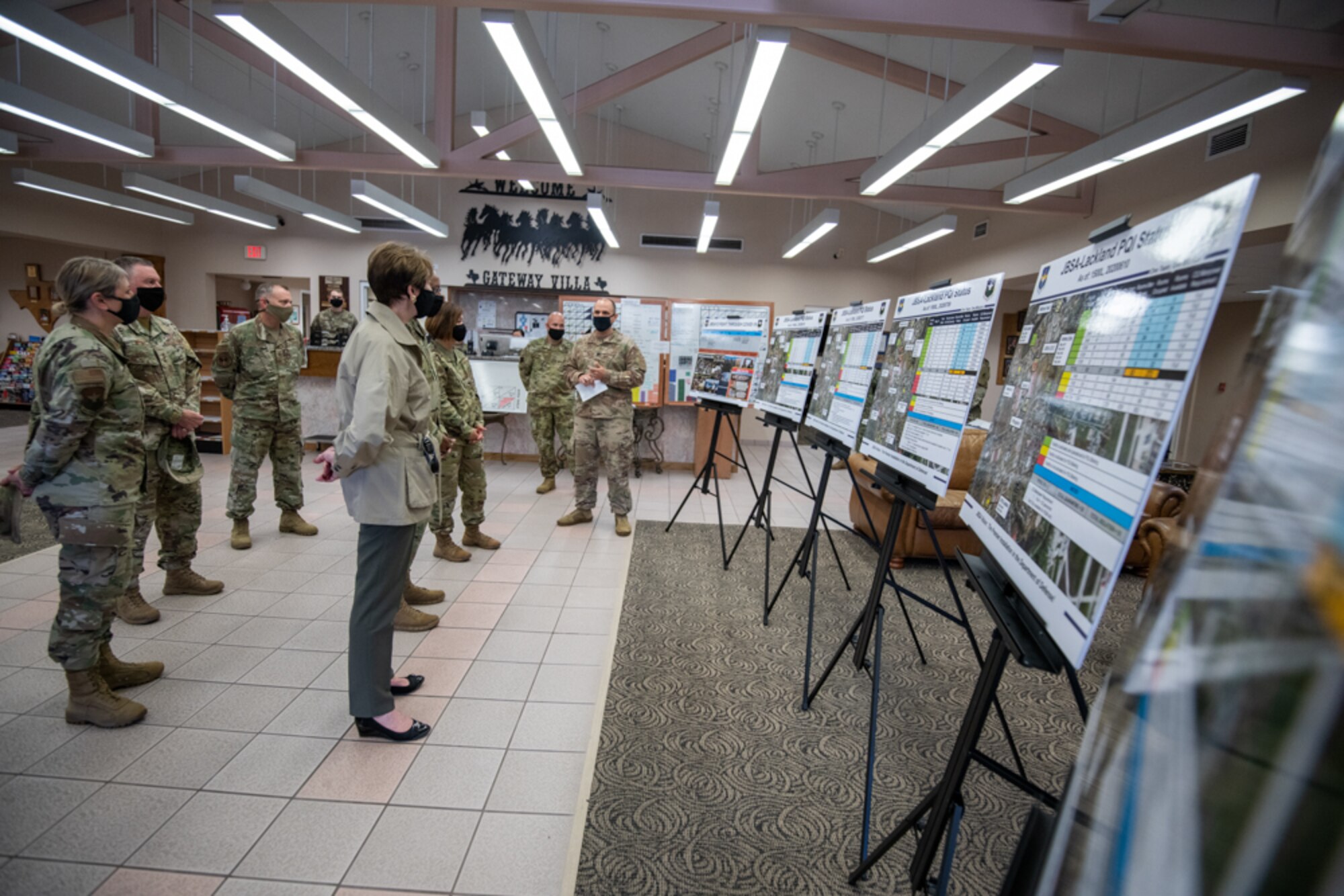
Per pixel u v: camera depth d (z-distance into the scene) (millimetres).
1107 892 335
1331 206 306
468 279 9961
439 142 6293
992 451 1472
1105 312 1102
